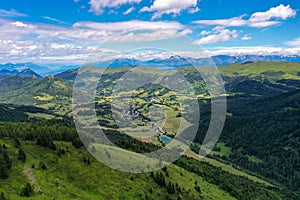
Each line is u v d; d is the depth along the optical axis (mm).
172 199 94062
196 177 137125
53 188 78500
